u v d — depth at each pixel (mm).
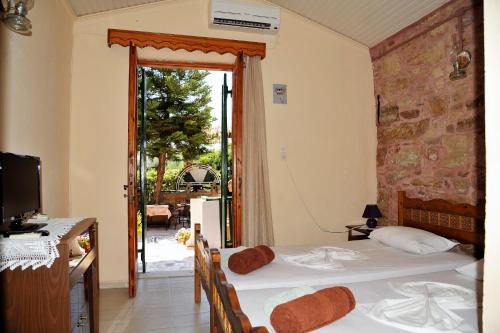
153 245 5723
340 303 1538
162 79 8797
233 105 3865
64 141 3260
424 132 3355
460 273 2281
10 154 1693
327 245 3076
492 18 714
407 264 2439
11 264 1596
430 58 3277
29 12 2393
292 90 3998
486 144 722
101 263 3531
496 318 690
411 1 3184
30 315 1635
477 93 2797
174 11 3693
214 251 1867
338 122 4105
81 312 2049
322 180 4047
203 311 2941
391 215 3848
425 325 1463
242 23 3686
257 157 3666
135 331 2574
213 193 8969
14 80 2160
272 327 1498
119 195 3574
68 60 3367
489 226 711
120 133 3582
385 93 3969
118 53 3590
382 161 4031
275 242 3906
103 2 3350
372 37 3957
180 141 9234
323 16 3875
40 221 2092
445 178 3096
